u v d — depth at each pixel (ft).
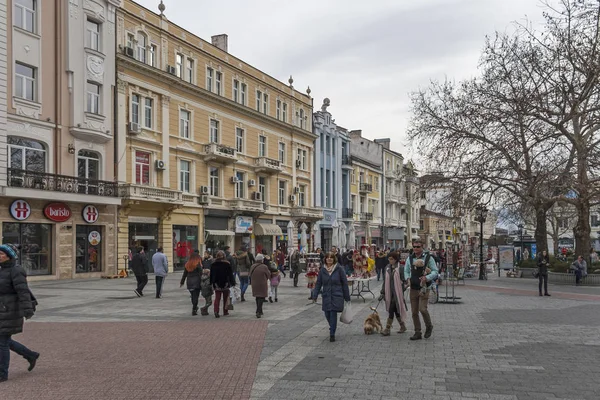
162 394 20.95
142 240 102.99
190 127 116.47
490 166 90.53
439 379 23.21
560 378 23.40
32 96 83.92
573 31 77.61
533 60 80.53
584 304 54.60
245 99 137.08
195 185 117.39
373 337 33.94
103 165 93.97
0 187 75.15
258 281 43.14
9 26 79.61
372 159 217.97
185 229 114.93
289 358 27.45
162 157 107.55
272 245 147.23
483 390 21.49
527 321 41.29
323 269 33.12
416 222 262.88
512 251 117.29
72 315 44.39
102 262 93.45
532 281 96.27
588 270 91.61
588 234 93.76
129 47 100.42
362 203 207.00
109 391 21.36
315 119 174.81
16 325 22.99
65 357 27.73
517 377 23.58
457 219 103.19
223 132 127.54
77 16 90.07
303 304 53.01
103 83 94.07
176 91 112.06
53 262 84.94
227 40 137.39
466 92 93.97
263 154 145.69
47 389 21.66
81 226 90.22
